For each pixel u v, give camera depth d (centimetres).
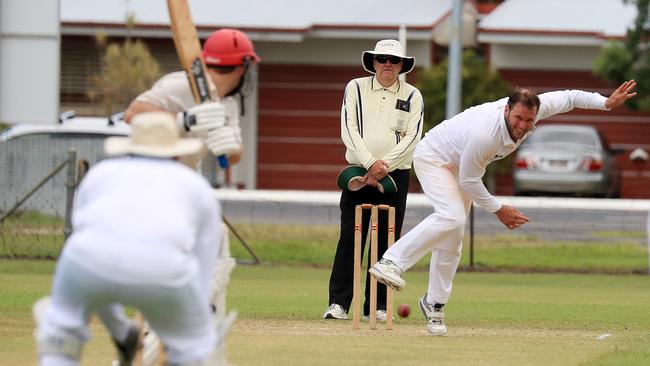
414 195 6238
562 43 9894
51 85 4919
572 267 5712
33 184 6284
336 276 3419
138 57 9088
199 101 2180
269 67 10206
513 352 2673
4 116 4922
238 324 3161
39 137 6494
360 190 3403
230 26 9731
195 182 1717
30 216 5994
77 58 9844
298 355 2552
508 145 2867
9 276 4694
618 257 5891
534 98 2808
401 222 3441
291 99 10238
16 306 3488
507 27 9875
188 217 1694
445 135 2959
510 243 5928
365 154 3316
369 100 3366
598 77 10175
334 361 2472
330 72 10238
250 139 10112
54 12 4903
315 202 5938
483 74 9262
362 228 3438
